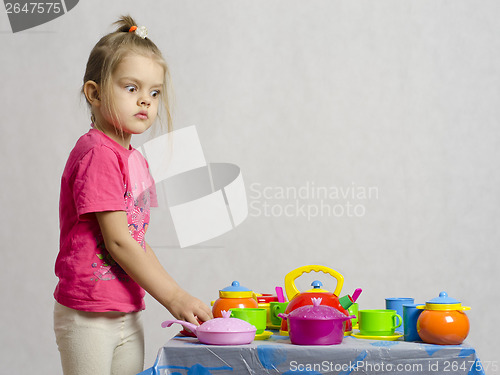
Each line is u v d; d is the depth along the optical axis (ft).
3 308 7.45
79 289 3.99
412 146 7.59
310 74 7.56
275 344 3.30
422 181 7.59
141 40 4.29
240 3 7.58
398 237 7.56
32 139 7.52
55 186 7.51
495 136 7.63
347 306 3.84
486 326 7.59
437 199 7.60
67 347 4.03
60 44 7.54
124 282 4.10
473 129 7.63
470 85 7.63
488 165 7.63
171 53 7.55
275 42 7.57
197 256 7.45
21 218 7.50
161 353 3.20
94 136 4.14
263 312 3.73
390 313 3.67
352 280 7.52
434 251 7.58
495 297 7.61
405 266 7.56
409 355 3.14
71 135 7.53
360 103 7.57
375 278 7.54
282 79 7.56
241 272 7.48
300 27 7.58
